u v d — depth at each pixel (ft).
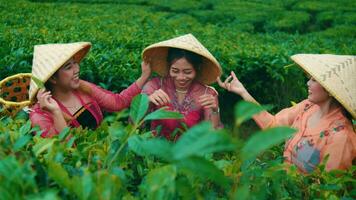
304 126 12.05
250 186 6.89
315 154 11.50
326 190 7.87
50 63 12.61
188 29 36.86
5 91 16.40
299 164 11.76
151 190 5.08
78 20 36.60
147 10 53.67
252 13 52.70
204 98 13.65
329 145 11.28
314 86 11.46
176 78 13.70
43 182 5.85
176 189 5.82
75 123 13.39
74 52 12.78
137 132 8.90
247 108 4.18
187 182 5.81
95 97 14.11
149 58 14.39
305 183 8.01
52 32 27.58
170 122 13.75
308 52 27.55
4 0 45.06
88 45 13.80
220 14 52.65
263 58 23.62
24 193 5.00
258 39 35.45
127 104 14.44
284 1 59.36
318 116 11.92
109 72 19.80
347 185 8.59
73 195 5.76
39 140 8.09
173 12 54.85
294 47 28.96
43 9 43.27
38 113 12.16
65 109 13.35
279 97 24.02
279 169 7.61
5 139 6.93
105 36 26.96
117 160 6.77
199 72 14.38
